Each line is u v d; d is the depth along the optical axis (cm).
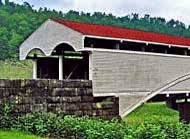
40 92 2331
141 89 2839
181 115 3278
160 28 12938
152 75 2919
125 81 2734
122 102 2714
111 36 2650
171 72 3072
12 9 11281
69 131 2027
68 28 2609
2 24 10144
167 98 3173
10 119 2164
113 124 1992
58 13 11194
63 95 2427
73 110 2461
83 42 2523
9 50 7850
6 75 5959
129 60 2764
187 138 1859
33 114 2216
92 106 2547
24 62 6975
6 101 2188
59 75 2767
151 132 1844
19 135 1941
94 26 2823
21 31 9994
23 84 2264
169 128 1914
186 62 3216
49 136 2056
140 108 3869
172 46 3078
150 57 2908
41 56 2969
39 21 10650
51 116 2153
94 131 1941
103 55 2609
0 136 1836
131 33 2952
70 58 3006
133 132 1877
